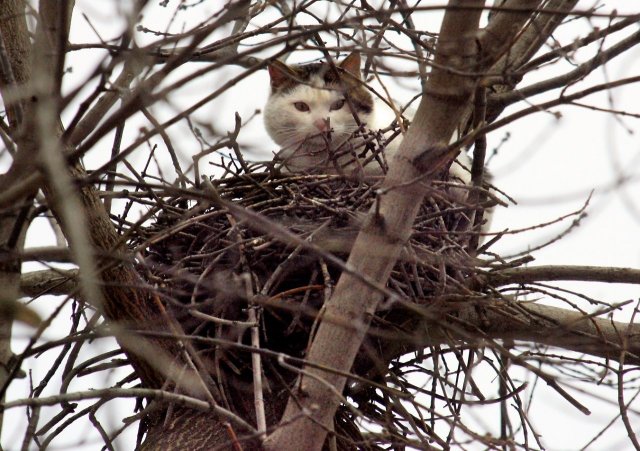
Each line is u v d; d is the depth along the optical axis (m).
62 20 6.03
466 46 7.02
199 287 8.73
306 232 8.71
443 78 7.11
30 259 7.36
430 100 7.26
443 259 8.66
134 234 9.34
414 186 7.38
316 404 7.66
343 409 9.39
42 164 5.82
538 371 7.25
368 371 9.32
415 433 8.41
